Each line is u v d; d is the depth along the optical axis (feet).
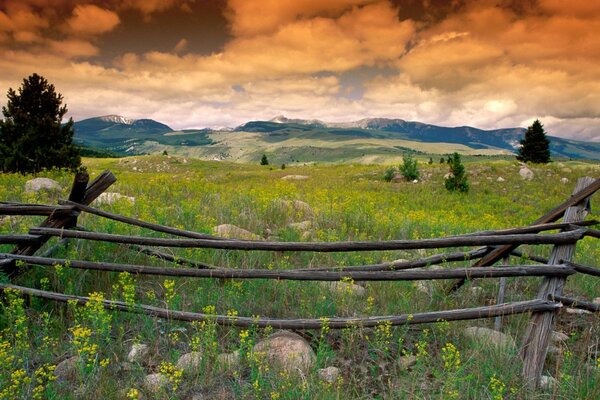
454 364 13.76
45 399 11.94
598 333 16.71
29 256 16.74
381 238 33.42
